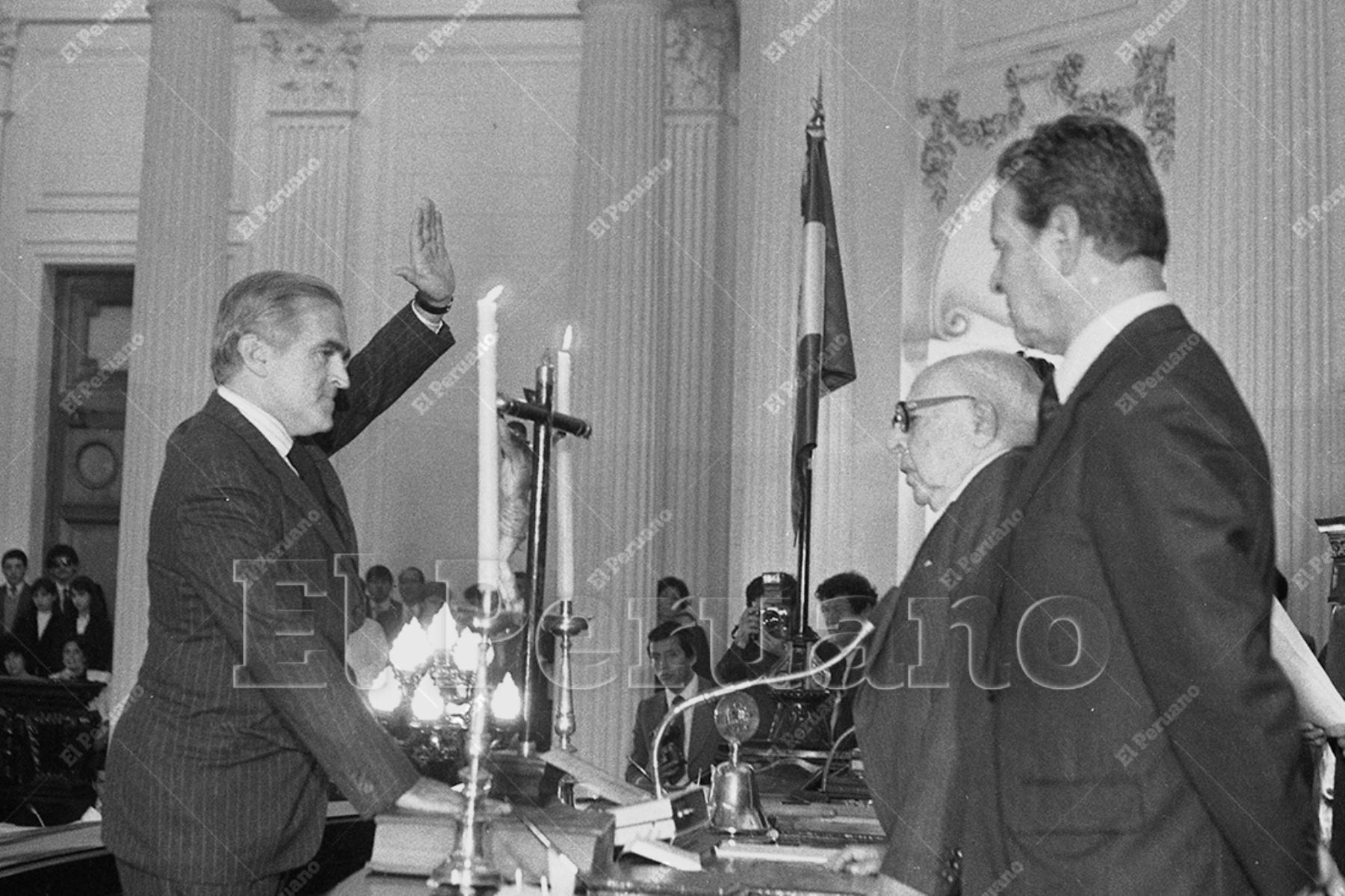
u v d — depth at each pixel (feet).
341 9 36.86
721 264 35.17
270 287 7.59
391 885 6.38
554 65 36.76
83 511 38.70
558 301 36.24
